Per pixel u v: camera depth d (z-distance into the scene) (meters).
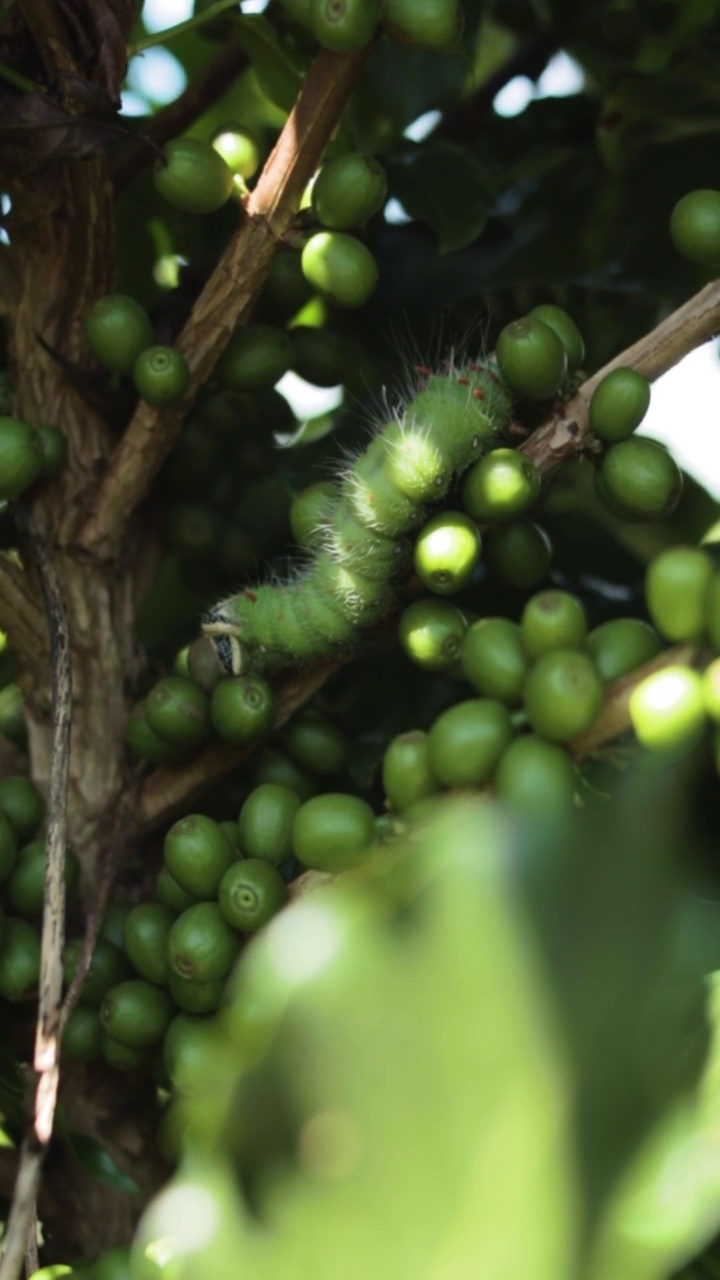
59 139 0.89
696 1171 0.62
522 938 0.61
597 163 1.02
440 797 0.83
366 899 0.63
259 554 0.99
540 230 1.01
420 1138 0.59
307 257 0.90
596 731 0.81
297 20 0.88
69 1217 0.91
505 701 0.83
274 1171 0.63
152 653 0.99
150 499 0.96
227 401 0.96
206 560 0.97
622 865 0.65
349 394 1.00
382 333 1.00
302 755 0.91
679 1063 0.68
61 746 0.86
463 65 1.02
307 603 0.89
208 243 1.02
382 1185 0.59
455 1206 0.58
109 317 0.90
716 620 0.80
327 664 0.91
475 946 0.60
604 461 0.87
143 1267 0.79
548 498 1.02
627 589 1.01
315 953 0.61
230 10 0.95
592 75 1.04
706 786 0.79
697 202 0.87
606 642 0.83
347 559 0.88
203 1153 0.67
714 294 0.87
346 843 0.83
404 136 1.02
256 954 0.68
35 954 0.88
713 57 1.00
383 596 0.89
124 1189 0.89
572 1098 0.60
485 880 0.61
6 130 0.89
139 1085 0.91
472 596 0.99
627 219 1.01
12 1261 0.80
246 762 0.92
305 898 0.85
